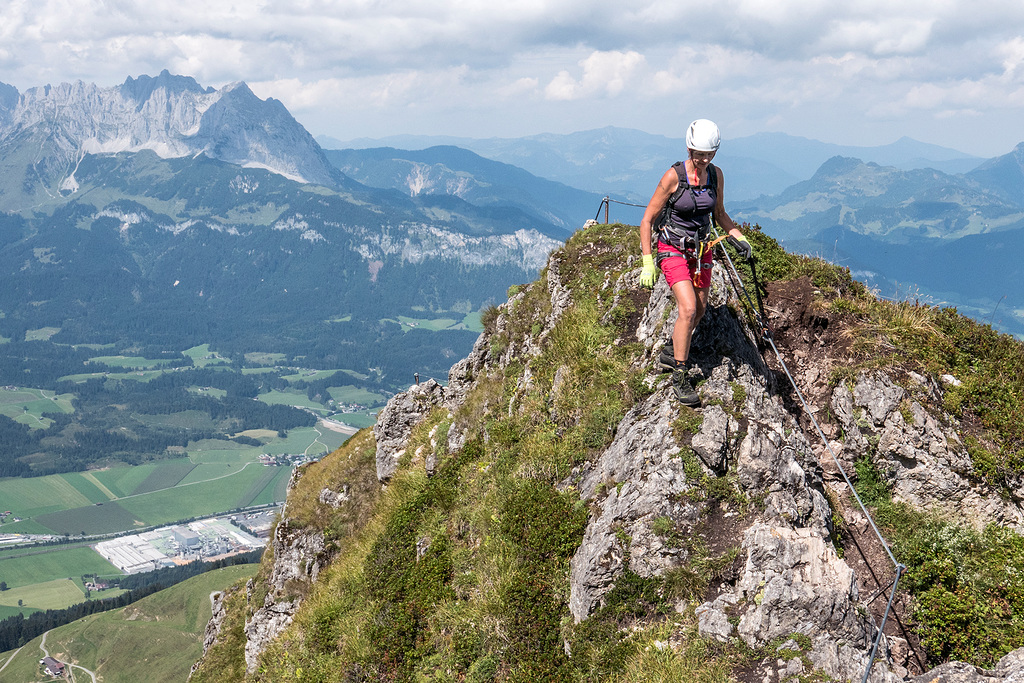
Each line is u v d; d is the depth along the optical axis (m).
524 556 10.16
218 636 25.28
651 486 8.89
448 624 10.38
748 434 9.01
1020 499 9.50
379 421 20.36
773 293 11.98
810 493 8.91
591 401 11.28
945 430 9.91
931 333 11.01
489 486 11.98
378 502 18.25
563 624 9.06
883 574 9.14
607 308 12.70
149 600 196.88
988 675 7.38
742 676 7.25
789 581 7.64
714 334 10.28
